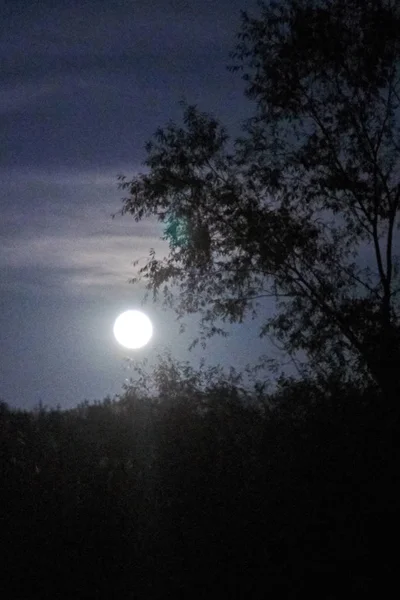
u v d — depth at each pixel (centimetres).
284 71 1786
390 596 1130
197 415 1491
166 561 1248
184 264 1806
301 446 1287
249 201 1764
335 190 1752
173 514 1319
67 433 1738
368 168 1775
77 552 1273
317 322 1644
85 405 2061
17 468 1522
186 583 1200
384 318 1552
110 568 1240
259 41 1803
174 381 1530
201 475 1358
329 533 1201
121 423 1670
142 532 1308
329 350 1588
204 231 1773
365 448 1250
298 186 1780
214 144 1797
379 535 1182
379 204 1752
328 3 1792
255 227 1742
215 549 1234
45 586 1211
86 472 1502
